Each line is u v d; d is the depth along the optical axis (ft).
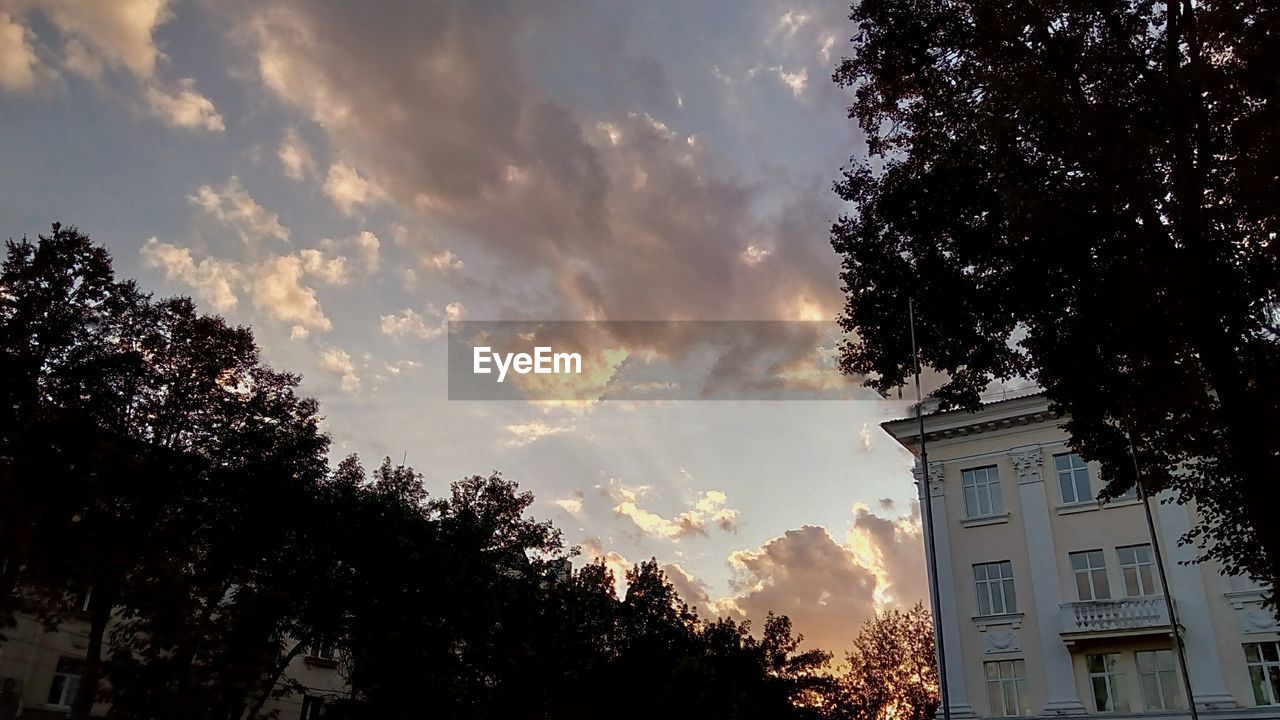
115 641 53.52
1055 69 42.80
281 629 62.03
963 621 92.43
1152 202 40.19
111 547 47.29
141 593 46.91
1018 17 42.91
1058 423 94.94
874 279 50.26
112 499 49.08
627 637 84.84
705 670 83.87
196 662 52.90
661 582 90.17
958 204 46.55
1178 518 85.71
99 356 52.90
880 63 50.37
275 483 59.98
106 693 46.78
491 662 70.08
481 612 68.03
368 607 63.93
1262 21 36.27
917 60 48.44
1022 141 42.14
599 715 80.33
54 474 45.37
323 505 63.52
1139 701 81.61
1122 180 39.09
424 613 65.87
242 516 57.57
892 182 49.85
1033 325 47.88
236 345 62.69
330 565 63.52
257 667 50.47
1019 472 95.45
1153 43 41.65
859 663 148.87
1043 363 48.14
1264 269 39.04
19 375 47.50
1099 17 42.63
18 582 43.14
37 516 43.37
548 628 76.38
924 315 49.26
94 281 52.70
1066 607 86.17
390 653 63.10
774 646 100.42
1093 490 91.56
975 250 46.88
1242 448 39.40
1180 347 42.09
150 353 58.23
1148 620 82.53
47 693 59.11
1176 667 81.00
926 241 48.91
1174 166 39.27
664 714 81.30
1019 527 93.66
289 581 59.67
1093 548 89.04
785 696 97.76
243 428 61.00
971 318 48.52
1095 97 41.65
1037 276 44.98
